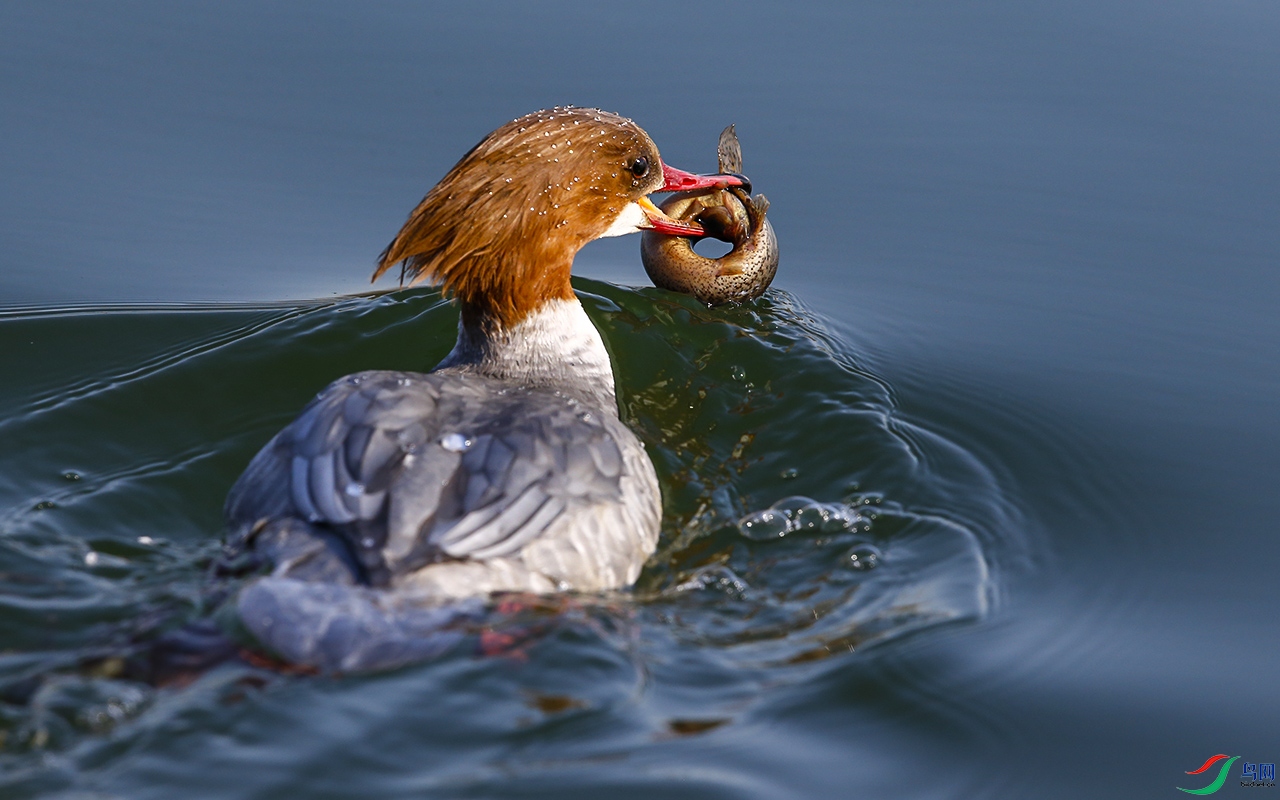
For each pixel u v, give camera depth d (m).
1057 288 14.16
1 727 6.98
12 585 8.62
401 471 8.30
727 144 13.02
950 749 7.77
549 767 7.11
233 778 6.86
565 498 8.52
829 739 7.66
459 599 7.93
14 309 13.10
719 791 7.04
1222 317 13.60
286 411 11.84
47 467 10.76
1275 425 11.95
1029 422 11.93
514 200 10.54
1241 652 9.02
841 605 9.16
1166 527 10.52
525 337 10.95
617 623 8.41
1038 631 9.01
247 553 8.28
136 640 7.58
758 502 10.64
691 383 12.43
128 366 12.34
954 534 10.16
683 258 13.42
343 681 7.43
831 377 12.45
